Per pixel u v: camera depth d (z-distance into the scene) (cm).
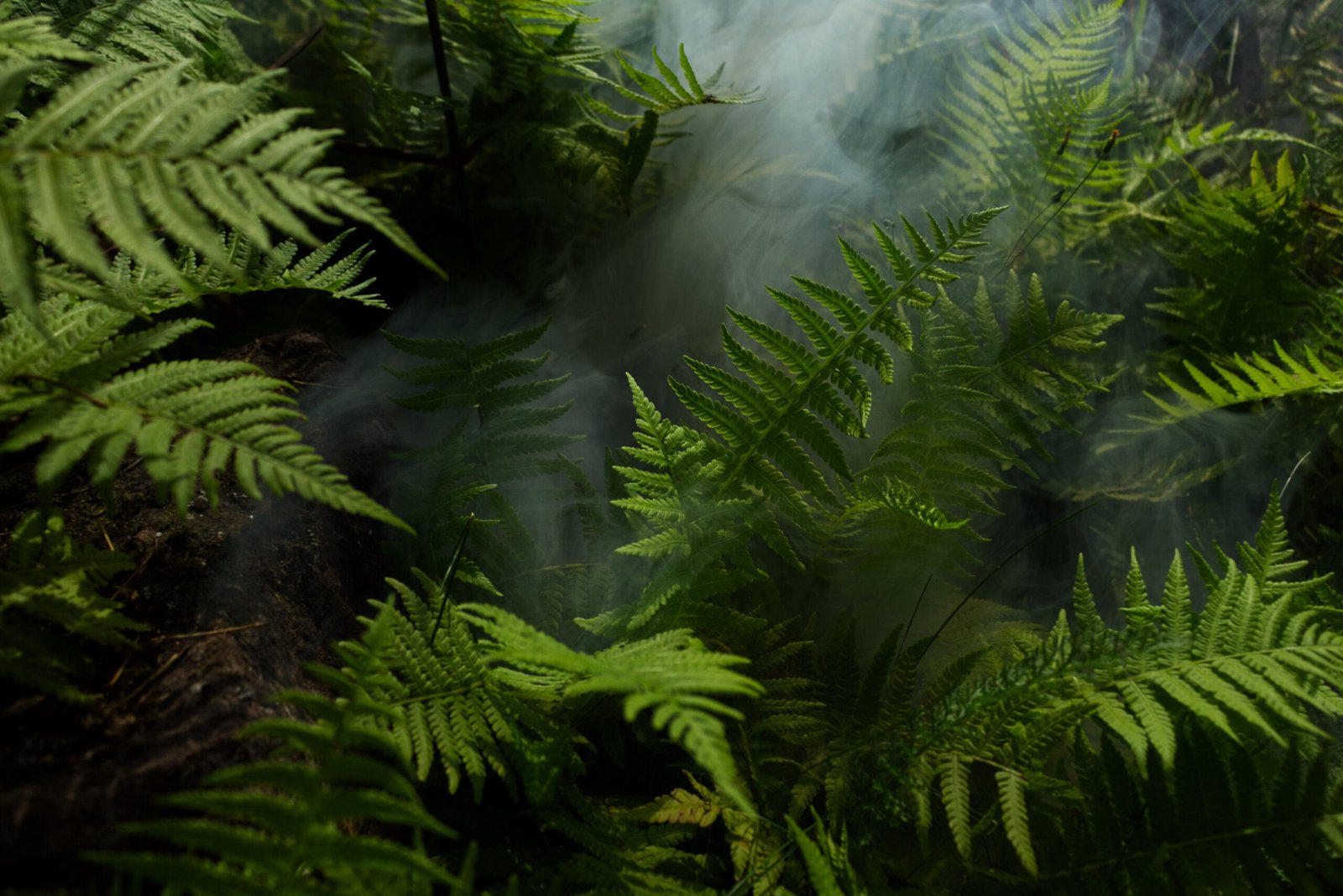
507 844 150
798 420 181
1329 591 180
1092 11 278
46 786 115
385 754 148
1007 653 200
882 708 174
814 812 151
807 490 198
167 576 151
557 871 146
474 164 291
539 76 265
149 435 116
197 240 108
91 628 131
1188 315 262
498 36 256
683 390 181
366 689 133
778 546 182
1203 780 149
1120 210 296
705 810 158
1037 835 162
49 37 140
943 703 160
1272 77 355
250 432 118
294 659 155
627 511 179
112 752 123
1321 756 148
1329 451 249
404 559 188
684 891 144
